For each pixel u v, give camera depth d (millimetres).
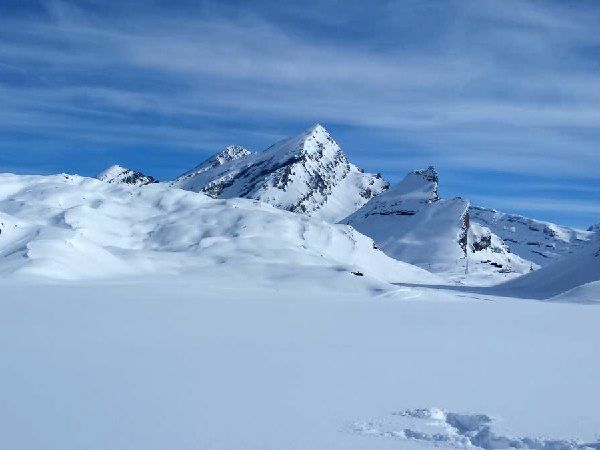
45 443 14477
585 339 39281
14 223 165125
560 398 19781
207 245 193625
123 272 144500
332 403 18781
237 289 127375
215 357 27938
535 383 22359
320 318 55625
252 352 29922
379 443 14688
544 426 16344
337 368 25219
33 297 76688
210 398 19297
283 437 15031
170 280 140250
